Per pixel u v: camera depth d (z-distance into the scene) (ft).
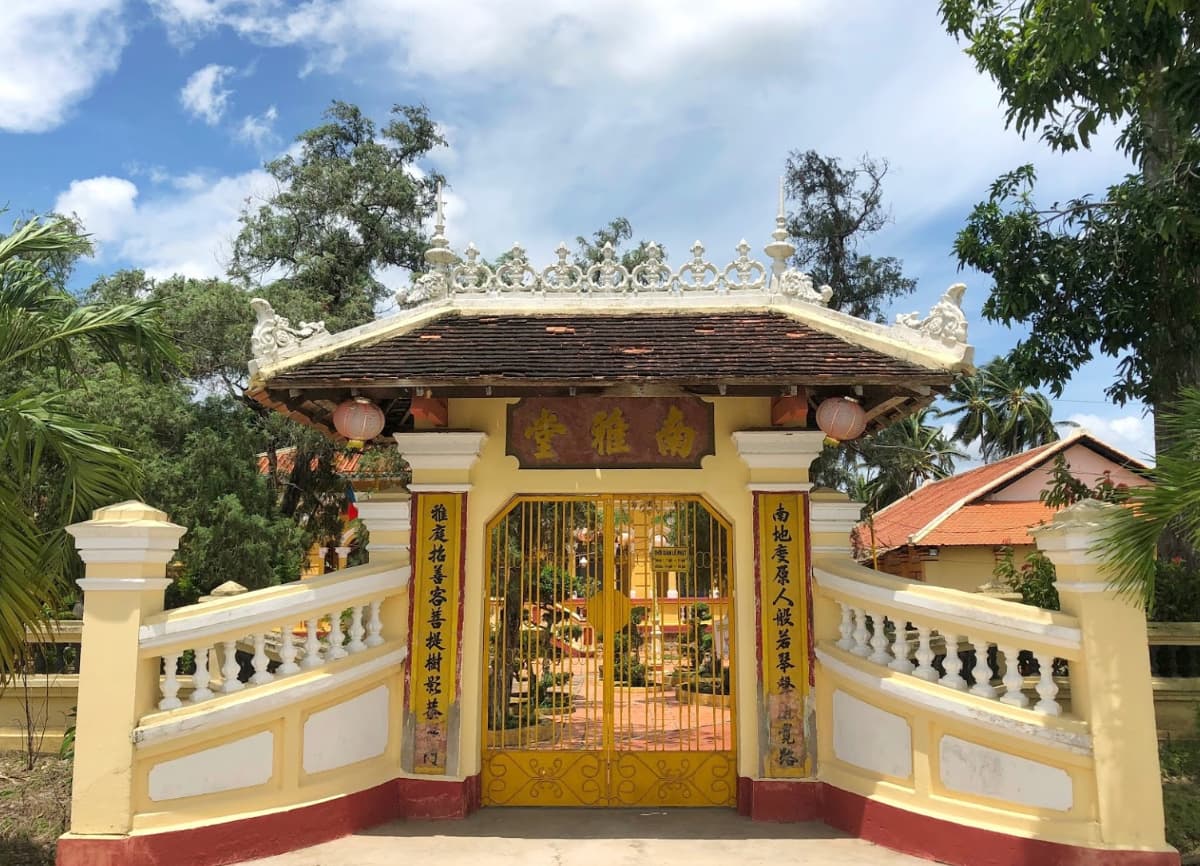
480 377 20.38
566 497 23.47
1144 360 30.58
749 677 22.57
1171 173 28.27
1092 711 16.83
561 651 24.54
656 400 23.62
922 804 19.16
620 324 25.02
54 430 19.83
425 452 23.07
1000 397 106.42
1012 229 29.89
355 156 62.03
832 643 22.08
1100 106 27.02
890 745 20.12
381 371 21.06
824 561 22.48
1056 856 16.75
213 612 18.89
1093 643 16.97
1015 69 29.27
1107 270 29.43
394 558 22.91
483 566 23.20
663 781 23.06
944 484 90.07
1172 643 26.86
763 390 21.04
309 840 19.65
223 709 18.63
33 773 27.22
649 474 23.29
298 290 55.31
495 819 21.85
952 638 19.42
